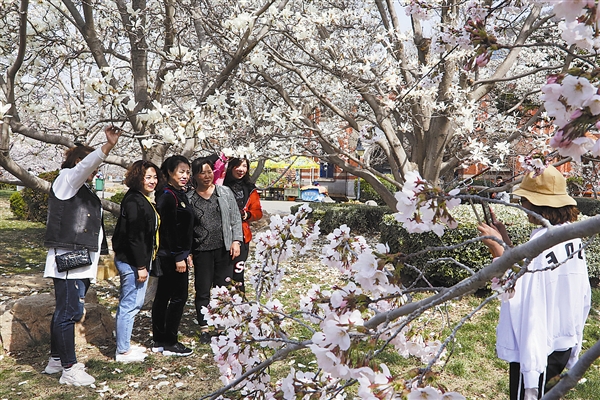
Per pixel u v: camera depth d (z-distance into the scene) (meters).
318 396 1.63
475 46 1.51
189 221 4.40
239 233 4.72
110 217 14.85
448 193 1.32
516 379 2.40
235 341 2.05
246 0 5.25
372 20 8.34
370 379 1.22
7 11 4.95
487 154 6.36
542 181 2.43
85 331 4.73
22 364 4.23
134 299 4.29
